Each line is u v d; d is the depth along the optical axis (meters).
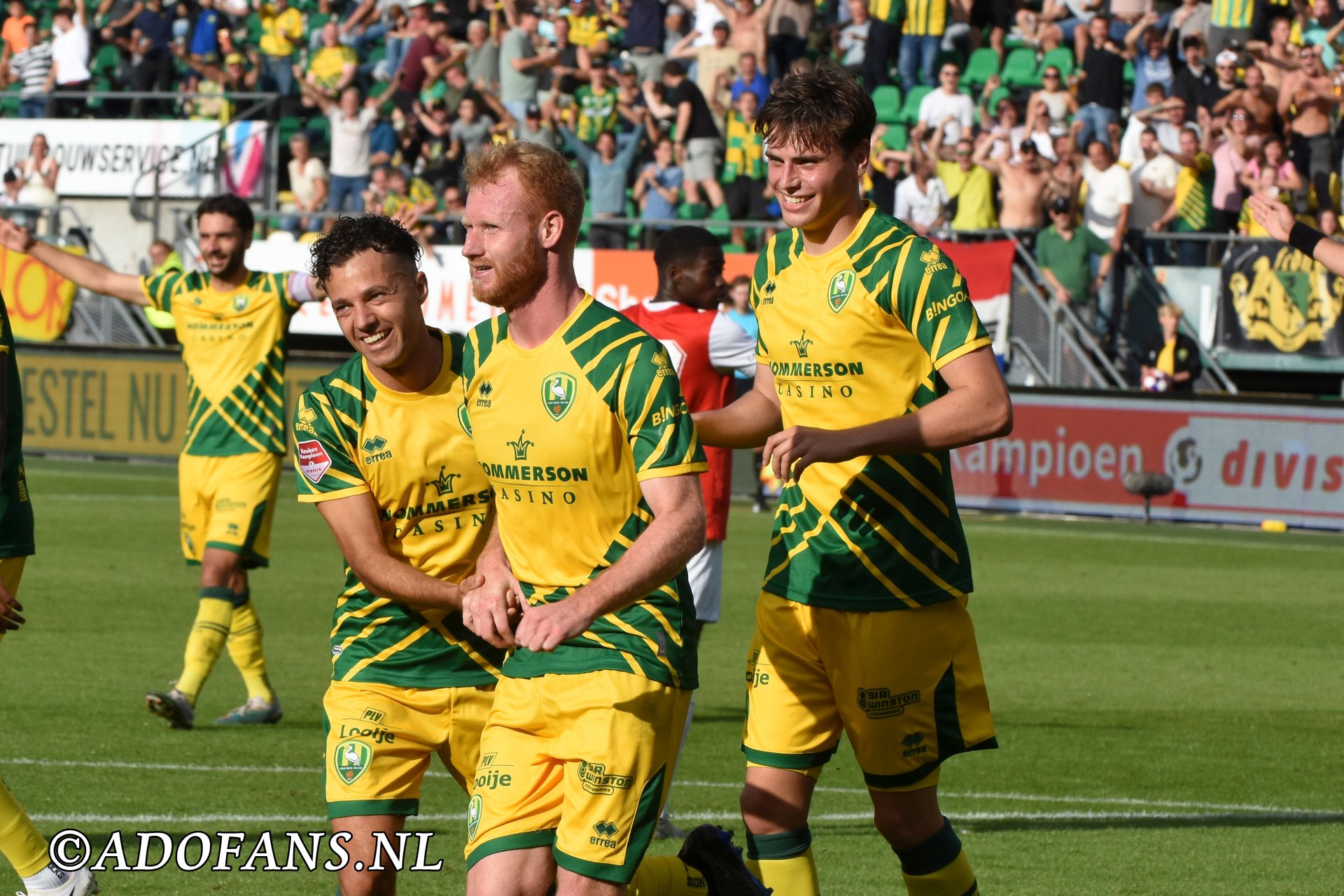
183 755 13.53
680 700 7.12
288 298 15.03
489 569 7.16
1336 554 28.22
